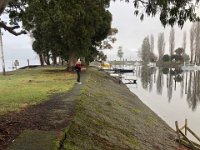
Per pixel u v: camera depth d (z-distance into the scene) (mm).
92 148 11953
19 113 15180
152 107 34031
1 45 42656
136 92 47250
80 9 34844
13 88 25141
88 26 38188
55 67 57688
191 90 53000
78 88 24484
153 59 172875
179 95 46000
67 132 12086
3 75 40031
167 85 61188
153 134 19359
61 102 18125
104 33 44781
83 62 50281
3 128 11938
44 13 17922
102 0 21328
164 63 151625
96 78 39781
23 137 11195
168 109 33000
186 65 132250
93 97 22047
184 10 12008
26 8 17141
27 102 18453
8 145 10453
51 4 17656
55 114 14836
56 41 40594
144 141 16906
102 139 13453
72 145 11328
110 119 17719
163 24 12266
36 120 13625
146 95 44531
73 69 43875
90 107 17922
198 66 131375
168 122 26438
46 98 19719
